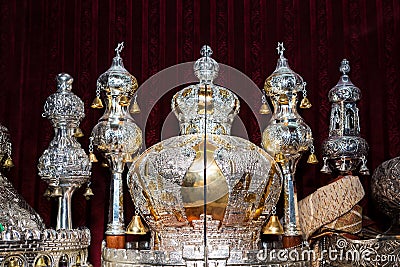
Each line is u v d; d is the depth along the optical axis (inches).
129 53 104.5
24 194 100.0
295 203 81.9
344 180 84.6
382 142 101.9
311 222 83.7
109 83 80.7
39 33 104.5
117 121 79.8
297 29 105.7
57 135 80.4
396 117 102.7
